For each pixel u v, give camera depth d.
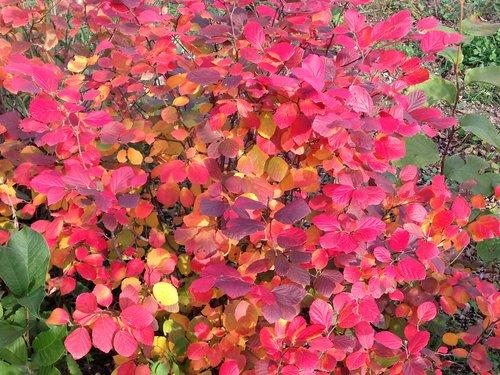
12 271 0.83
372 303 0.79
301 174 0.85
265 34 0.91
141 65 0.89
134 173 0.90
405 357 0.82
